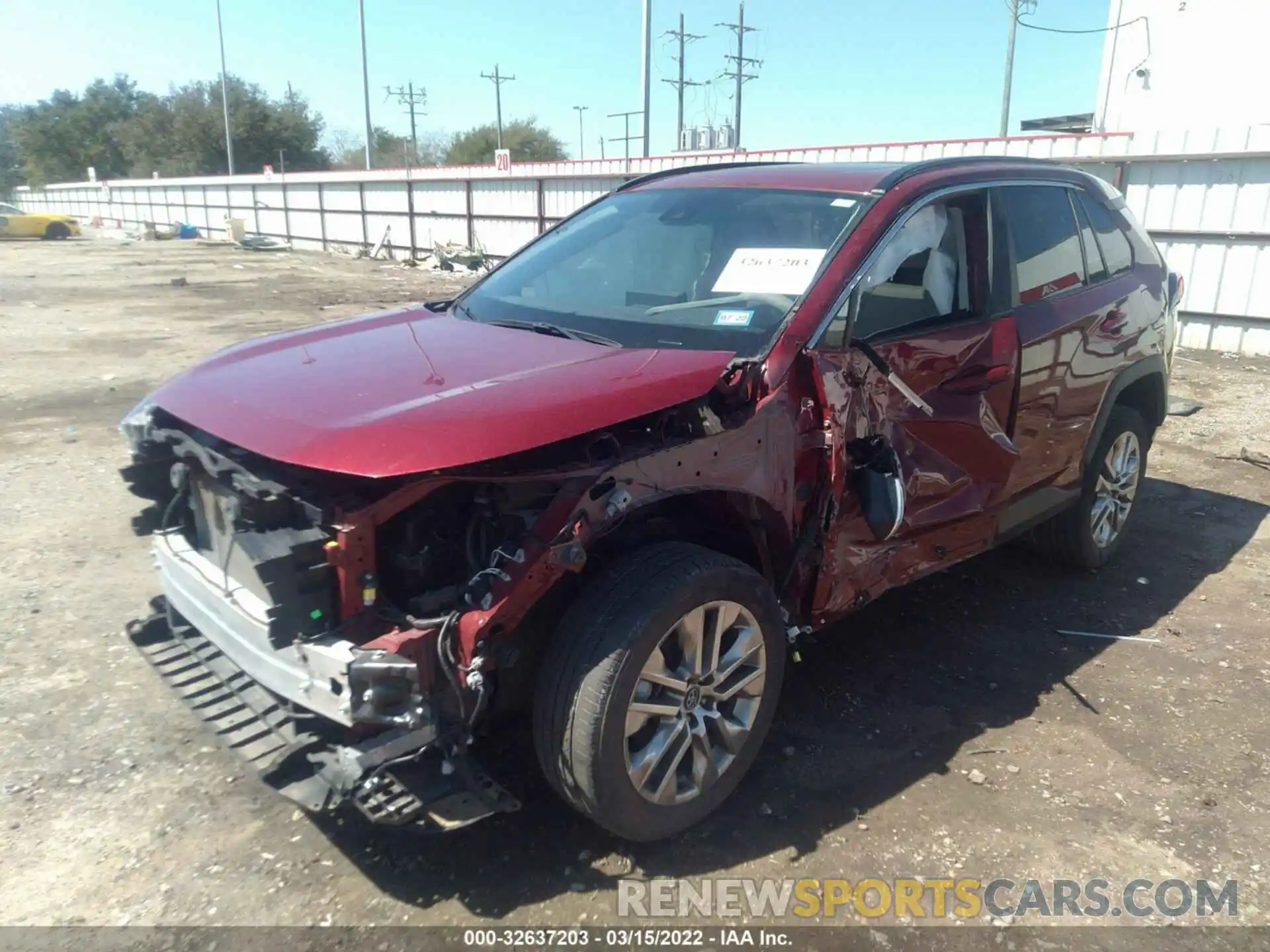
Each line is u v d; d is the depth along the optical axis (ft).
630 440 9.12
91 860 9.34
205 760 11.01
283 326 47.67
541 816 10.02
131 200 181.37
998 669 13.32
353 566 8.04
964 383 11.74
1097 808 10.38
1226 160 39.40
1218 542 18.22
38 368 35.55
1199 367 36.86
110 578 15.89
